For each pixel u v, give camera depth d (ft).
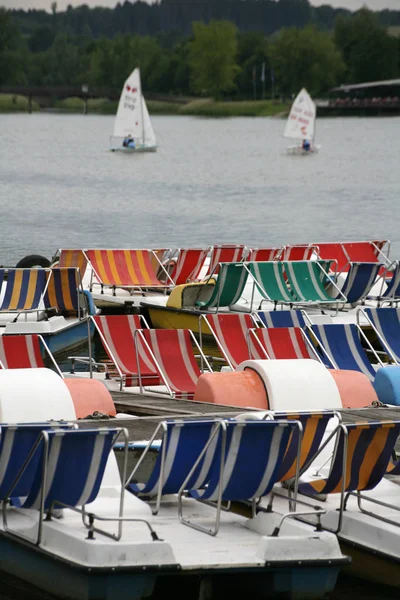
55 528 87.61
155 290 236.63
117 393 144.56
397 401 141.59
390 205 563.89
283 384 130.31
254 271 217.36
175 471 92.38
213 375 135.95
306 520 96.37
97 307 227.81
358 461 94.07
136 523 91.86
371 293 242.17
